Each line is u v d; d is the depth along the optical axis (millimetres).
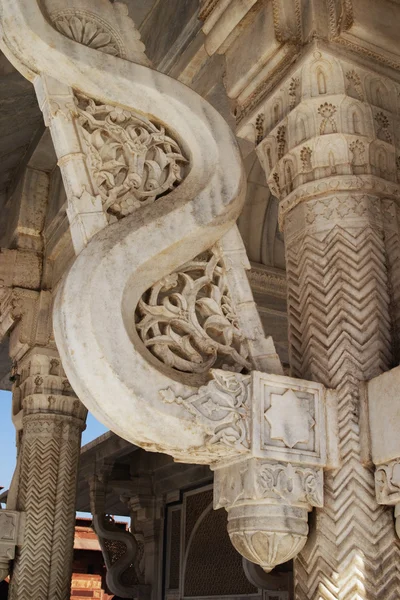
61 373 7434
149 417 2246
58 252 7652
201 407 2336
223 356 2617
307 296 2883
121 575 11664
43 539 6871
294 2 3229
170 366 2457
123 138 2709
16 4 2629
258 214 6957
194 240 2615
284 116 3160
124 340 2285
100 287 2322
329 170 2986
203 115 2826
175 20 5387
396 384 2441
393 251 2932
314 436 2518
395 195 3037
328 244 2896
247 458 2393
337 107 3035
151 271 2523
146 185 2705
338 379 2660
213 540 10727
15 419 7570
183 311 2566
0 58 5930
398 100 3207
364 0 3131
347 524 2461
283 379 2523
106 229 2477
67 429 7312
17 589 6664
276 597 9039
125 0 5754
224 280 2719
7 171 8445
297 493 2422
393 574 2404
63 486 7129
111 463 11641
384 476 2443
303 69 3086
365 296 2781
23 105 6910
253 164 6547
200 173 2758
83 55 2688
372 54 3152
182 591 11117
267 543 2367
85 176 2568
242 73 3402
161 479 12180
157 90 2770
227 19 3484
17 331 7645
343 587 2404
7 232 8422
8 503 7062
